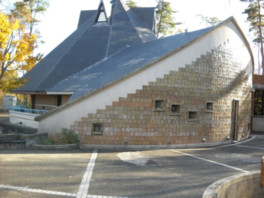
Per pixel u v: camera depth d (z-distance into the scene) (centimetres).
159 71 1347
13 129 1678
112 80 1316
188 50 1427
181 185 717
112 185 695
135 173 825
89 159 1000
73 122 1265
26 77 1984
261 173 673
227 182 603
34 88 1730
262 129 2256
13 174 751
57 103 1767
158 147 1330
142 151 1238
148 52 1659
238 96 1708
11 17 1666
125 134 1289
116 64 1684
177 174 832
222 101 1578
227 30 1622
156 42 1906
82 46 2123
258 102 2342
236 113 1686
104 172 821
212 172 870
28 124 1747
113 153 1152
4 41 1548
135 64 1467
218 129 1549
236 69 1688
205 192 525
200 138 1455
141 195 630
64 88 1573
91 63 1934
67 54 2039
